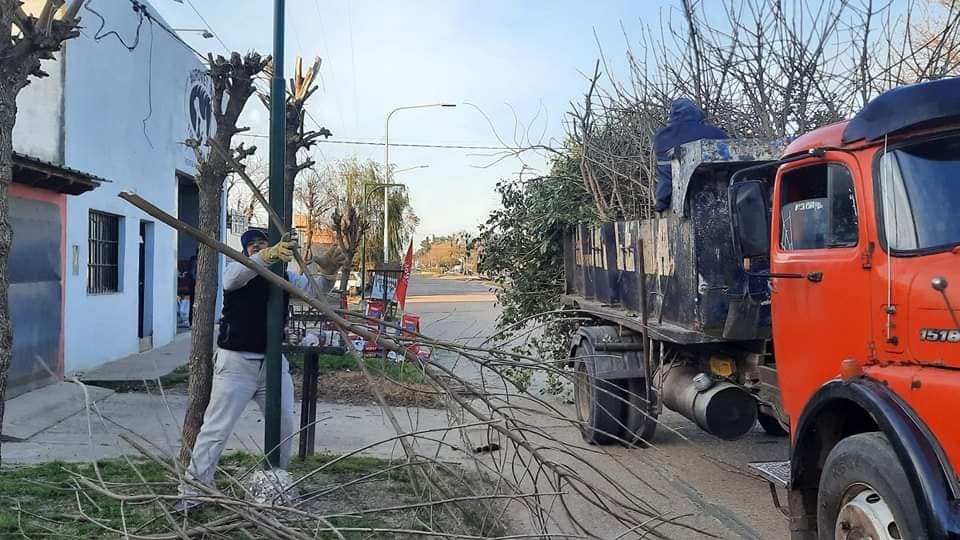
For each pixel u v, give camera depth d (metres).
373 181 40.09
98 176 12.45
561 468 5.14
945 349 3.51
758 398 6.50
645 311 7.07
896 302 3.87
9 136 4.43
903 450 3.42
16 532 4.57
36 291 10.01
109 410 9.14
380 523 5.02
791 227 5.01
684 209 6.47
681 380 7.28
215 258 5.93
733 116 9.80
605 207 9.54
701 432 8.82
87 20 11.97
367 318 5.18
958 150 3.88
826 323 4.54
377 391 4.40
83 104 11.88
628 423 7.62
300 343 6.46
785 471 4.88
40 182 9.98
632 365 7.55
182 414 8.96
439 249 74.50
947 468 3.32
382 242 40.16
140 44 14.28
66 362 11.24
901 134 4.03
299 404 9.82
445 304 30.39
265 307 5.29
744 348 6.67
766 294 6.15
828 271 4.51
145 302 15.22
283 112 5.37
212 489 4.13
